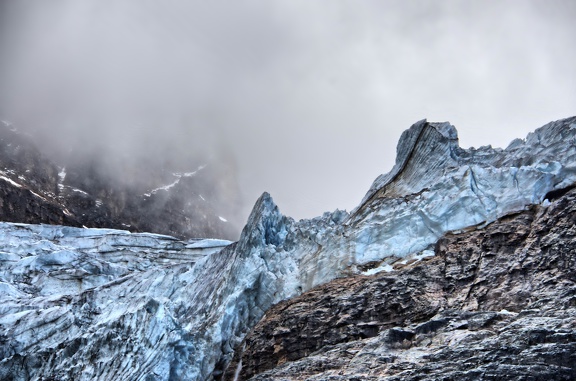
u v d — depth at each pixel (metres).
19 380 63.69
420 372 43.62
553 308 45.69
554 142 59.72
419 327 48.88
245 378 56.56
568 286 47.28
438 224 60.06
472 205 58.94
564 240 50.31
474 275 52.75
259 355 57.19
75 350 63.47
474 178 60.50
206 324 63.00
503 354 42.50
